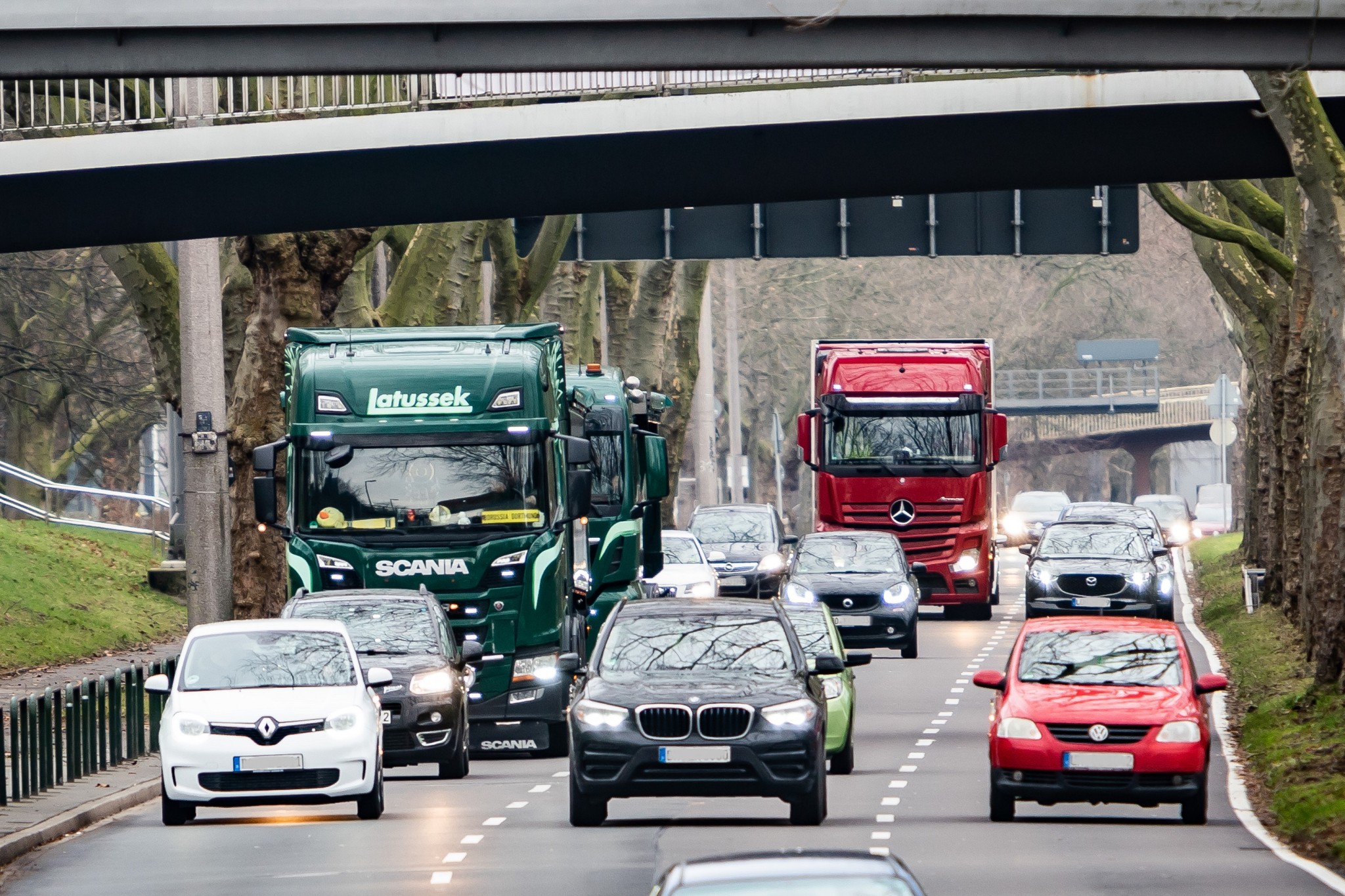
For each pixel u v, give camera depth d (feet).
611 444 350.43
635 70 193.98
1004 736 201.98
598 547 346.13
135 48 191.31
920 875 166.61
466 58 192.24
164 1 189.06
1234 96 269.44
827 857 86.43
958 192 294.25
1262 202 351.46
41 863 185.26
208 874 173.47
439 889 160.97
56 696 244.22
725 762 190.08
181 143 277.85
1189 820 203.72
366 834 198.70
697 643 203.21
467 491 271.69
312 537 271.90
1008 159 284.82
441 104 317.42
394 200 291.38
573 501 278.46
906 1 190.08
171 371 354.13
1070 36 194.29
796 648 203.41
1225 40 195.31
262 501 275.39
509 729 271.69
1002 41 193.98
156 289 352.90
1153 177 286.46
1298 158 243.60
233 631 219.41
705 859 87.35
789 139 282.97
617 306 615.98
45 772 237.04
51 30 189.78
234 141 277.44
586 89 304.71
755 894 81.41
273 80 306.76
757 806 220.84
